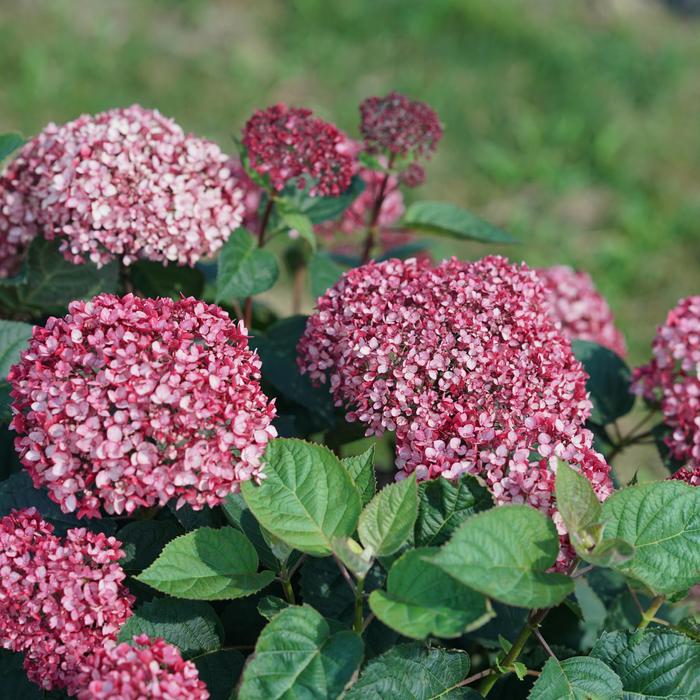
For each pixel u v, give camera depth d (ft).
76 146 2.91
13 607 2.38
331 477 2.40
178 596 2.36
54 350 2.43
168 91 8.96
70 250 3.02
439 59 10.04
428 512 2.44
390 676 2.38
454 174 8.34
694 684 2.41
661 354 3.03
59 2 10.13
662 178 8.52
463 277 2.73
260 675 2.24
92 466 2.39
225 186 2.99
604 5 11.37
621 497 2.36
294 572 2.65
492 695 2.64
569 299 3.58
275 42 10.09
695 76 10.27
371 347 2.63
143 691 2.21
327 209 3.31
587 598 3.38
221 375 2.40
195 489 2.39
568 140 8.91
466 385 2.59
